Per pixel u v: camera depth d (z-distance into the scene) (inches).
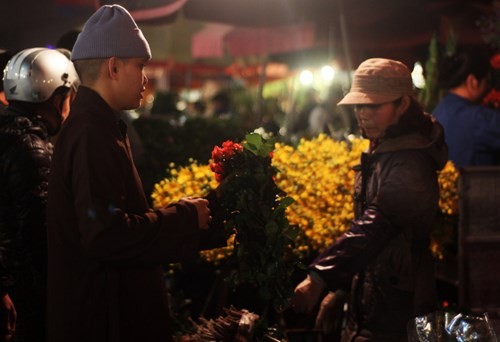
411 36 286.0
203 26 426.3
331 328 139.2
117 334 98.2
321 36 315.3
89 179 93.7
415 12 282.8
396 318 123.0
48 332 102.2
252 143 112.5
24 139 122.5
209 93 713.0
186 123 256.2
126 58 99.6
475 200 160.1
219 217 111.9
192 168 161.8
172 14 260.1
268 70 557.9
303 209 153.6
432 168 122.0
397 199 118.0
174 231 98.6
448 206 163.0
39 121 127.3
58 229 98.4
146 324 101.0
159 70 716.7
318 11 241.0
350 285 133.3
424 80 219.8
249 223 110.9
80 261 98.1
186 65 679.1
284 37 337.7
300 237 152.9
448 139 182.4
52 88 130.9
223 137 254.5
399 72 122.6
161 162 214.5
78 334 98.2
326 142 167.2
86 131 95.4
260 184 111.7
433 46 215.2
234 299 152.9
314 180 155.2
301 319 156.5
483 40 270.7
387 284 123.0
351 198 154.9
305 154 163.6
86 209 92.8
